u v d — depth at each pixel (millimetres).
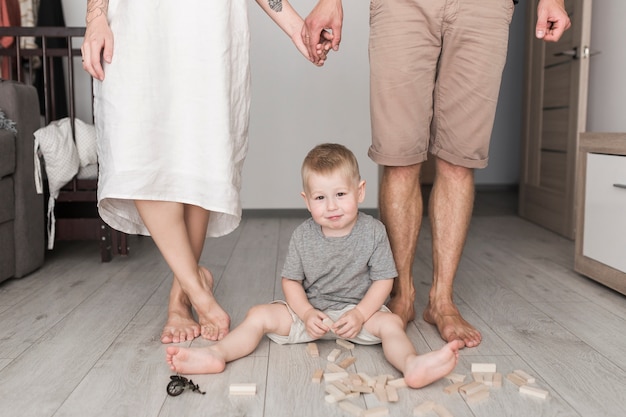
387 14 1537
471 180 1679
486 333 1637
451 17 1503
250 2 3705
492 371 1352
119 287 2141
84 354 1478
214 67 1524
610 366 1404
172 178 1535
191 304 1737
